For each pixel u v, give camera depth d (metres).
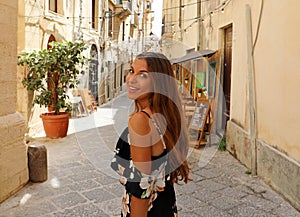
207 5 7.60
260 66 4.36
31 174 3.99
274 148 3.89
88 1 11.87
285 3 3.56
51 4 8.69
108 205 3.35
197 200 3.52
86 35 11.41
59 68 6.79
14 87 3.72
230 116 5.92
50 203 3.38
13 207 3.26
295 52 3.34
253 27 4.65
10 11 3.56
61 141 6.62
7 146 3.44
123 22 18.11
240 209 3.29
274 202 3.46
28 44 6.91
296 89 3.32
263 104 4.26
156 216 1.26
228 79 6.39
